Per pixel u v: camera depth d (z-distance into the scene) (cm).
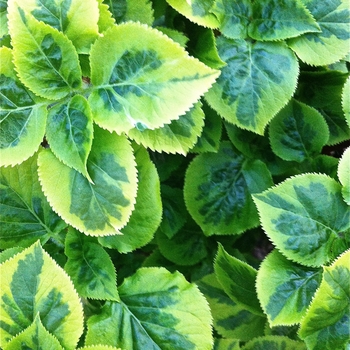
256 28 49
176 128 45
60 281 41
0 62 41
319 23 50
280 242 45
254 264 62
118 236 46
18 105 42
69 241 46
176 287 46
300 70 56
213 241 60
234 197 55
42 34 40
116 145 42
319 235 45
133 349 45
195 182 55
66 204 42
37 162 43
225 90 49
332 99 56
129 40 41
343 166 45
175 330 45
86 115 41
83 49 42
